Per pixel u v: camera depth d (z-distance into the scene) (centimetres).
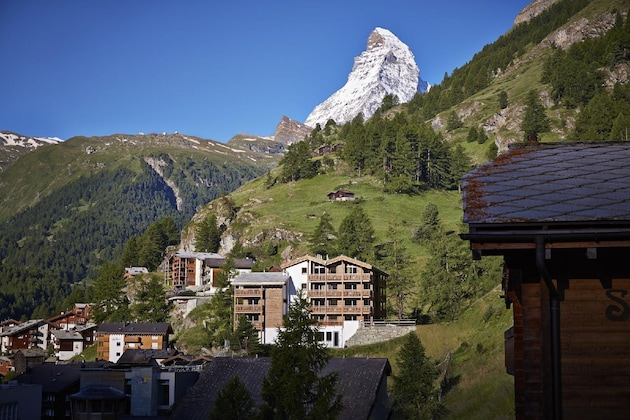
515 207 1375
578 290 1369
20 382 9081
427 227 15575
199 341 12575
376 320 11319
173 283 17100
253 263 15388
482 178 1568
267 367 6912
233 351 10475
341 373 6231
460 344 7988
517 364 1436
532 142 1862
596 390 1337
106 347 12769
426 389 6156
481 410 5634
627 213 1291
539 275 1402
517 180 1529
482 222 1328
